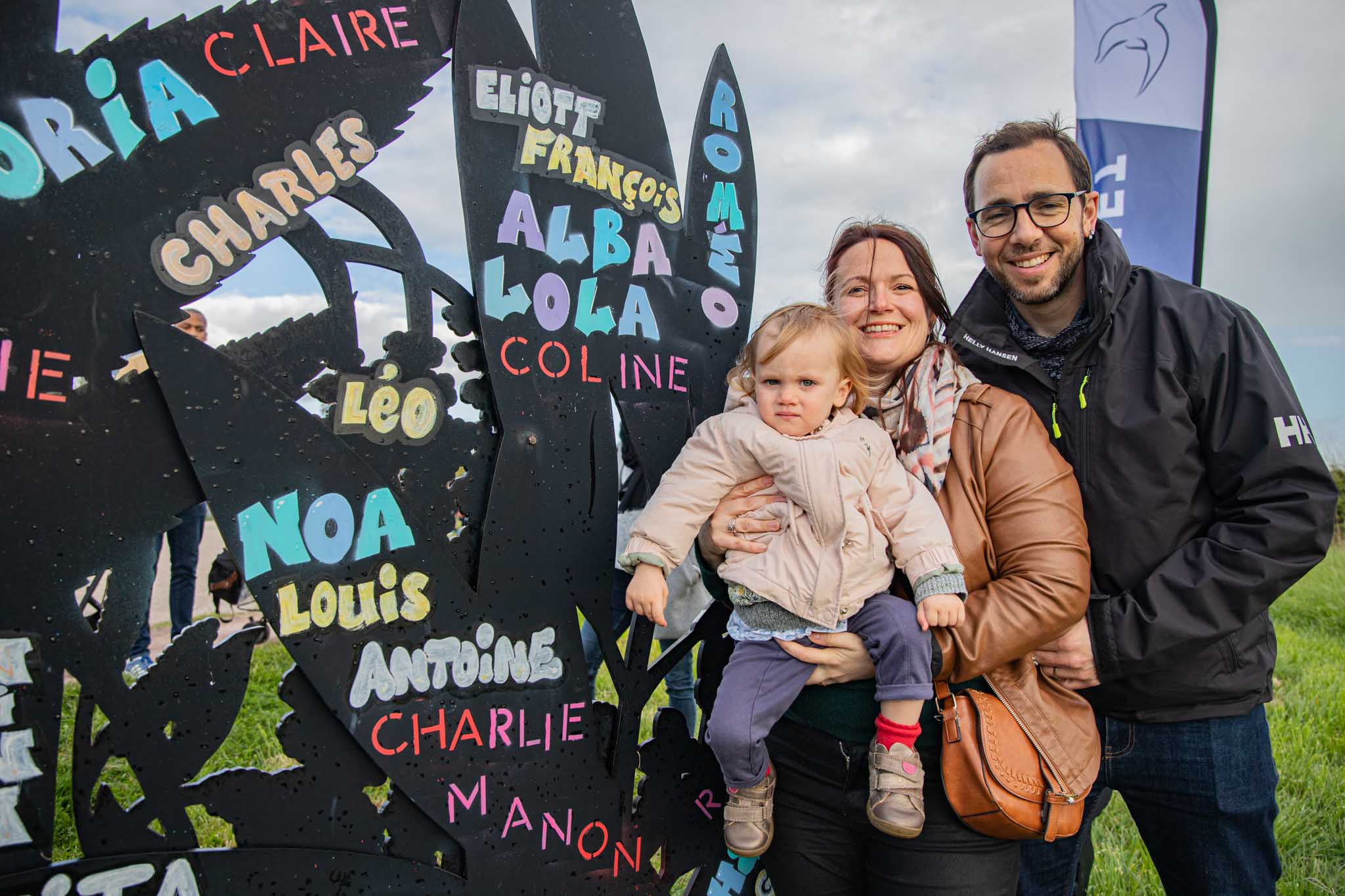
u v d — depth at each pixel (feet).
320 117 5.51
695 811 7.07
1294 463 6.18
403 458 5.83
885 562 5.86
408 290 5.84
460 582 5.98
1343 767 12.14
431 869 5.86
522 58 6.32
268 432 5.32
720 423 6.19
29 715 4.71
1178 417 6.51
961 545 5.94
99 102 4.90
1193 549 6.41
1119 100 16.65
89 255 4.87
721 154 7.47
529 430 6.29
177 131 5.09
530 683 6.27
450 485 6.03
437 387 5.94
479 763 6.04
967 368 7.33
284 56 5.41
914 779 5.58
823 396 5.90
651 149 6.98
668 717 6.96
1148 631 6.21
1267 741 6.84
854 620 5.89
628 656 6.73
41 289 4.76
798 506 5.89
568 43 6.56
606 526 6.65
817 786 6.13
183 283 5.10
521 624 6.23
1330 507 6.12
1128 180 16.57
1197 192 16.33
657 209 7.02
